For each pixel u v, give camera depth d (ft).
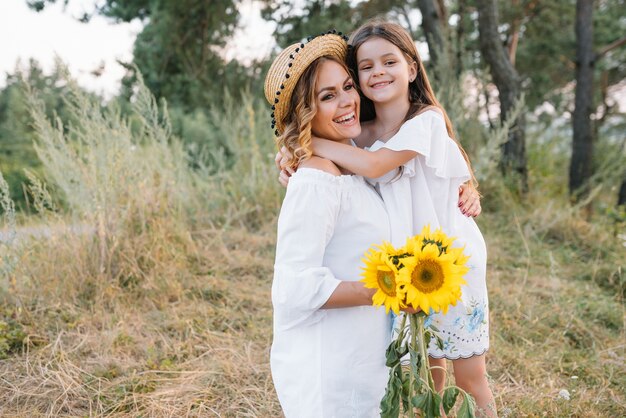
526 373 9.88
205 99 26.48
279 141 6.24
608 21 41.68
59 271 12.72
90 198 13.41
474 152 21.15
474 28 33.45
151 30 25.35
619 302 13.69
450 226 6.64
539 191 22.39
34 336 10.81
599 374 9.92
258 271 14.79
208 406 9.00
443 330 6.77
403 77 6.65
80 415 8.74
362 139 7.29
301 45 6.07
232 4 25.66
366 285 5.11
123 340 10.82
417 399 5.31
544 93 46.37
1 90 46.68
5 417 8.56
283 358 5.92
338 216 5.78
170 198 15.56
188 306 12.50
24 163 37.81
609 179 25.05
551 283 13.91
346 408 5.73
